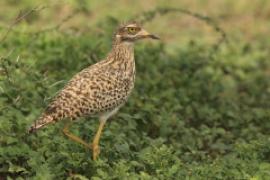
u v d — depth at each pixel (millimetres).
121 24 18438
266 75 29812
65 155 16625
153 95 23297
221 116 22594
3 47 25609
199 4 37031
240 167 17562
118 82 17688
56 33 27109
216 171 17016
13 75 20062
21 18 19062
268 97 26422
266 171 17016
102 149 17750
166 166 17172
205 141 20516
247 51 31609
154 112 21125
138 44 28359
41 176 15750
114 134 18641
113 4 36125
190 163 18359
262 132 21672
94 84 17203
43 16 32594
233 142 20672
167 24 34656
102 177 16016
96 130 19125
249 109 23719
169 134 20453
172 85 24703
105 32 27516
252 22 35781
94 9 35062
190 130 20688
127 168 16375
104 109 17469
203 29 34406
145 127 20516
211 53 28016
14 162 17047
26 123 18375
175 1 37094
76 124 18844
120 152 17656
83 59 24156
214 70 28406
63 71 23328
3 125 17797
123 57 18172
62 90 17078
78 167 16656
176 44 31734
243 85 27781
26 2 33719
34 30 27734
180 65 26297
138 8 35938
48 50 25297
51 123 16750
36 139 18000
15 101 19328
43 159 16781
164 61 26250
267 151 18875
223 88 26156
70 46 25422
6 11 33250
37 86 20500
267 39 34031
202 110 22625
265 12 36750
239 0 37500
